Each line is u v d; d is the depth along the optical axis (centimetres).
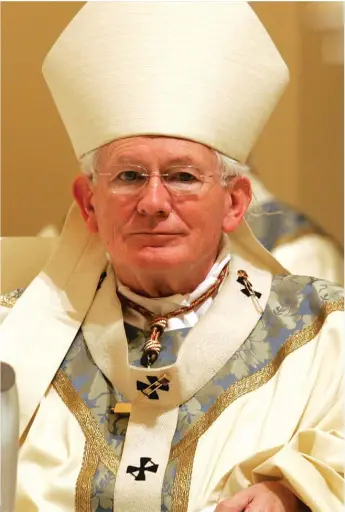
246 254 518
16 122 765
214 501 413
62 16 756
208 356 455
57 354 480
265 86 491
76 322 491
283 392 439
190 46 462
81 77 475
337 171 741
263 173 746
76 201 498
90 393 464
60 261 511
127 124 451
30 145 767
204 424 441
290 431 425
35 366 473
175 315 474
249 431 431
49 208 770
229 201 485
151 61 459
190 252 447
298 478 382
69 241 513
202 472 425
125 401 457
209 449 433
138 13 466
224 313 471
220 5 473
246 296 484
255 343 467
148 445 439
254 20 484
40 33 757
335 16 734
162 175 443
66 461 440
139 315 481
